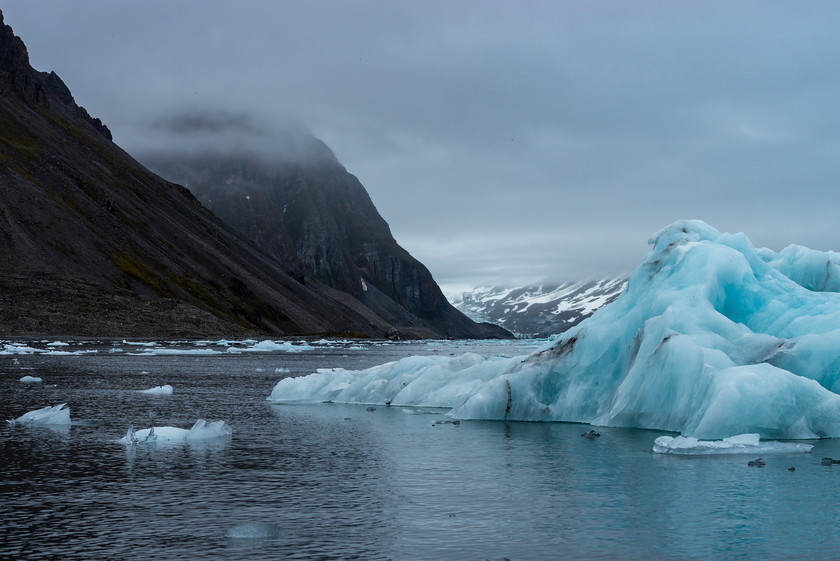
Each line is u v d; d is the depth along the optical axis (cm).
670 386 2578
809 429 2359
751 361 2520
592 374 2930
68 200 16975
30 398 3603
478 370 3466
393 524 1499
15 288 12388
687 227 3191
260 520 1523
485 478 1912
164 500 1672
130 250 16762
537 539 1402
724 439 2266
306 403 3600
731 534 1430
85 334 11575
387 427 2772
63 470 1973
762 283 2936
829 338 2498
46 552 1314
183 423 2867
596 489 1789
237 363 7062
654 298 2856
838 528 1466
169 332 12862
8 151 17612
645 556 1309
